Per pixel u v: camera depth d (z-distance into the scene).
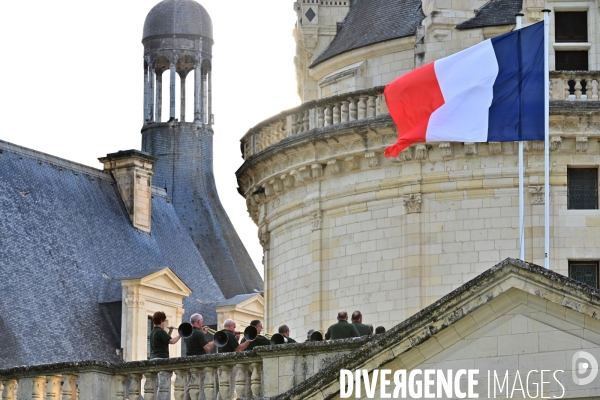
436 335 35.69
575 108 55.44
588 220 56.19
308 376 37.84
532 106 49.16
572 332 34.88
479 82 49.47
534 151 56.38
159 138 123.38
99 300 80.38
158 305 80.25
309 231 60.16
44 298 77.69
